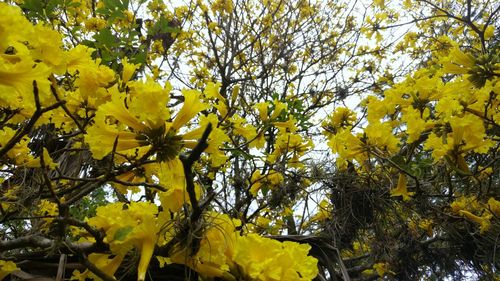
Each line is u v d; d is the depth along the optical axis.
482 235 3.52
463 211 3.32
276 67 7.27
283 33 7.21
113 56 2.30
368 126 2.57
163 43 5.63
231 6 6.30
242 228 1.58
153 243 1.19
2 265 1.41
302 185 3.80
